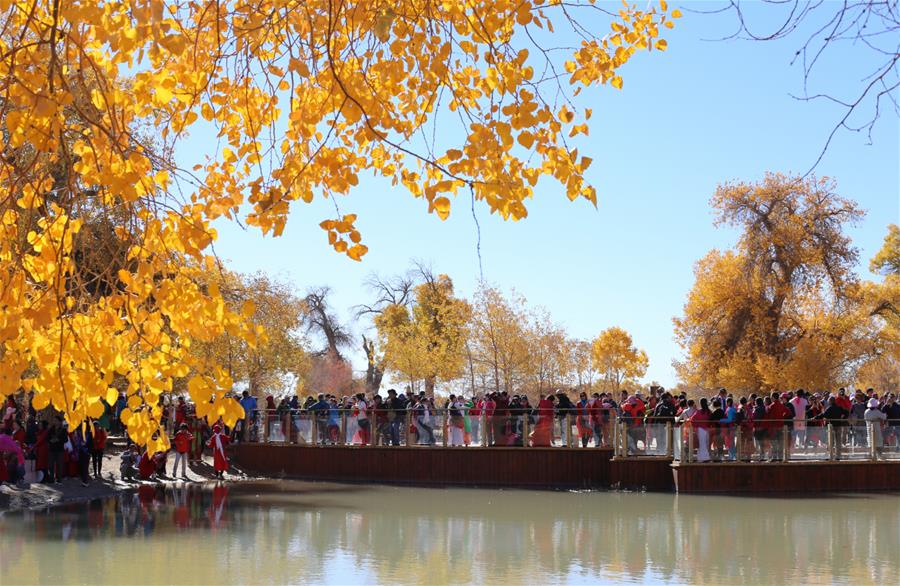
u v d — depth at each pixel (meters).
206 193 5.15
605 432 28.08
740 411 26.28
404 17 4.93
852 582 14.02
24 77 4.42
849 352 47.94
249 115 5.24
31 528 18.52
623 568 15.08
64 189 4.71
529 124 4.89
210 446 30.00
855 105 4.23
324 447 30.64
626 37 5.96
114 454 31.91
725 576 14.46
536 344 57.56
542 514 21.84
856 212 47.78
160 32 4.17
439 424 29.38
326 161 5.21
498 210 4.85
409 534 18.62
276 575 14.15
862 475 25.92
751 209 48.25
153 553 15.87
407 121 5.65
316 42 5.25
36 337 4.95
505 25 5.32
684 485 25.69
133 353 5.30
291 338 43.03
